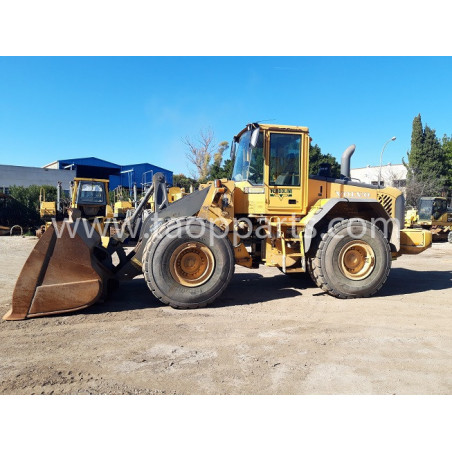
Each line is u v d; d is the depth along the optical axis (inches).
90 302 176.7
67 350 136.2
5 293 221.9
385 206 253.1
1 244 524.1
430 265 368.5
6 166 1256.2
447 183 1443.2
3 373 117.7
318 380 115.1
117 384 111.6
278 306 199.8
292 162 229.1
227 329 160.9
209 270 193.3
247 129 234.8
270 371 120.8
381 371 121.6
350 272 221.1
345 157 264.5
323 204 227.0
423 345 144.6
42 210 649.0
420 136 1464.1
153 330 158.4
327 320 175.6
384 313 188.4
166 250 186.5
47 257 171.6
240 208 227.1
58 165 1493.6
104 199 573.6
